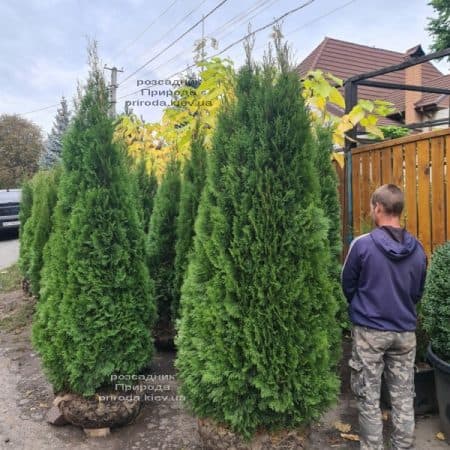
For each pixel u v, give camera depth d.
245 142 2.29
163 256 4.64
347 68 15.62
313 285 2.31
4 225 14.99
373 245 2.46
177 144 5.37
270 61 2.35
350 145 4.78
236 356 2.26
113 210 2.97
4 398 3.73
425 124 4.94
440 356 2.87
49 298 3.08
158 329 4.66
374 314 2.46
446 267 2.80
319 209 2.32
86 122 3.03
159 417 3.29
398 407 2.53
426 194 3.49
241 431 2.32
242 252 2.26
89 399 3.01
